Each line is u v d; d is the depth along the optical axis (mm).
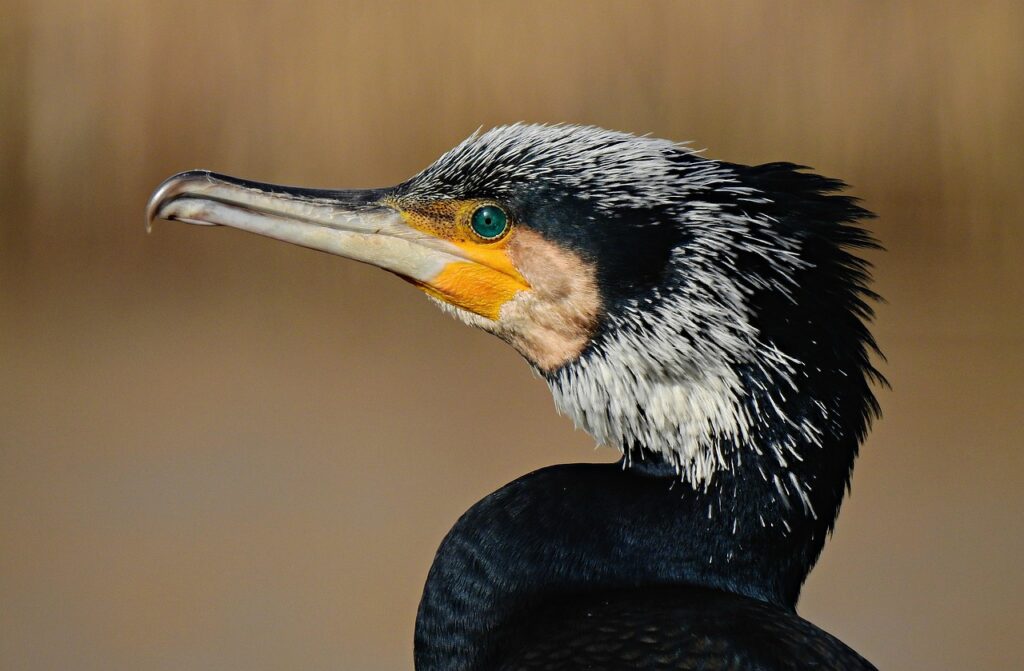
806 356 4816
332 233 5418
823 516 4891
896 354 16922
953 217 17969
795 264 4836
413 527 12273
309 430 14422
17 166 18172
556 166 5113
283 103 17062
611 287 4977
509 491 4977
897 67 17609
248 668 10172
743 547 4836
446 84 16766
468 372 16703
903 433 14828
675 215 4902
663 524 4844
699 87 17062
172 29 17328
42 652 10289
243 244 19672
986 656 10266
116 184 18062
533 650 4555
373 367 16844
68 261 18594
